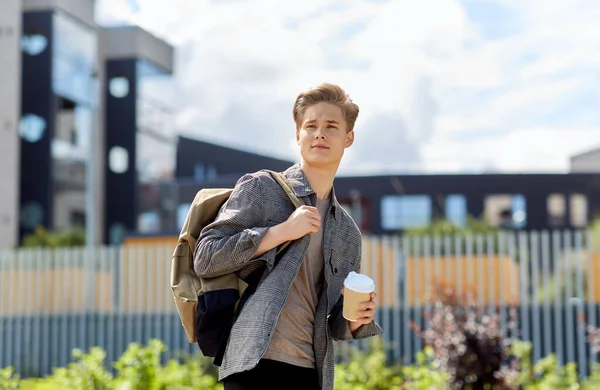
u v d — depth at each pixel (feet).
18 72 84.64
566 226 115.03
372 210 114.42
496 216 115.24
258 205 9.63
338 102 9.98
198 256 9.45
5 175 84.12
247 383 9.32
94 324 40.11
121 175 96.32
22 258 41.01
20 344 40.65
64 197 86.89
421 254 37.04
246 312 9.34
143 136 97.91
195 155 139.13
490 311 35.63
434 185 114.32
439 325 24.77
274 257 9.39
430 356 24.89
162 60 98.94
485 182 114.62
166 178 100.22
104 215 96.32
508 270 36.52
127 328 39.24
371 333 10.19
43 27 84.84
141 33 97.35
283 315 9.53
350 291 9.58
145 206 97.60
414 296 36.50
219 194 10.03
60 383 20.51
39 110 84.38
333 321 10.21
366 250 37.19
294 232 9.25
